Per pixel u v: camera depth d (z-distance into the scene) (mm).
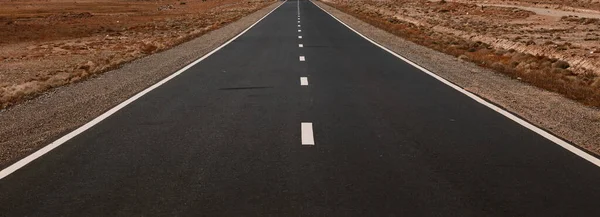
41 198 4980
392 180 5492
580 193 5117
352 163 6125
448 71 15383
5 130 8234
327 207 4688
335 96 11008
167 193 5074
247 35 29156
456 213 4562
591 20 44188
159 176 5617
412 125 8289
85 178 5586
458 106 10008
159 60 18547
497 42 29453
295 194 5039
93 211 4621
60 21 62000
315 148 6812
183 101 10430
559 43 28359
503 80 13781
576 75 18062
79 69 18797
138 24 57031
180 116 8961
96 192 5125
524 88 12461
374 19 48281
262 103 10172
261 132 7734
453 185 5340
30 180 5555
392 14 60750
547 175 5715
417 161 6230
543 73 16828
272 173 5715
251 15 54500
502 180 5523
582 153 6684
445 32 38062
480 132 7840
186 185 5305
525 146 7012
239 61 17500
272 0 118812
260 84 12609
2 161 6387
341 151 6672
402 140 7289
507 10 59781
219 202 4820
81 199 4938
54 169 5945
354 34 29703
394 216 4480
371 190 5164
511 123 8516
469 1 87750
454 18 55250
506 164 6137
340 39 26375
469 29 40219
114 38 38906
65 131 7973
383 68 15836
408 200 4887
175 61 17812
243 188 5211
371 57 18781
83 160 6297
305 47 22312
